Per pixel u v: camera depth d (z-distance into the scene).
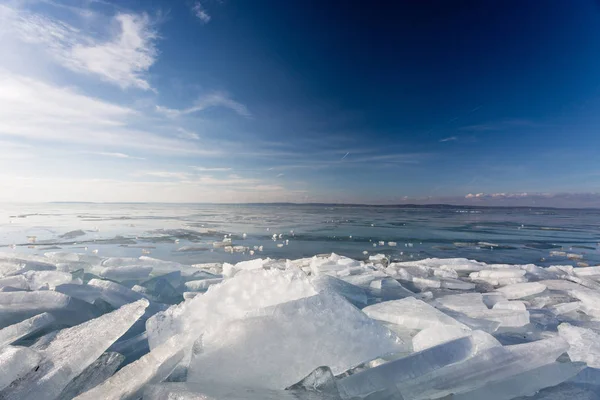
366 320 1.73
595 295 3.68
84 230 19.80
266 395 1.31
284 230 21.28
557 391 1.63
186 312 2.07
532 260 10.66
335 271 5.17
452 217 41.97
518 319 2.82
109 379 1.45
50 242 14.25
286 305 1.72
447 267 6.23
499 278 5.17
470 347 1.73
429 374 1.56
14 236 16.30
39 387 1.36
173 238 16.05
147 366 1.55
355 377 1.49
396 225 26.56
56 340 1.85
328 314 1.71
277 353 1.52
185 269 4.70
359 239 16.53
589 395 1.60
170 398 1.26
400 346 1.67
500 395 1.53
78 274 3.73
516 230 22.55
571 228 24.83
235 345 1.53
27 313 2.20
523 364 1.71
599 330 2.88
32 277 3.22
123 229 20.77
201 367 1.46
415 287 4.62
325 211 62.41
